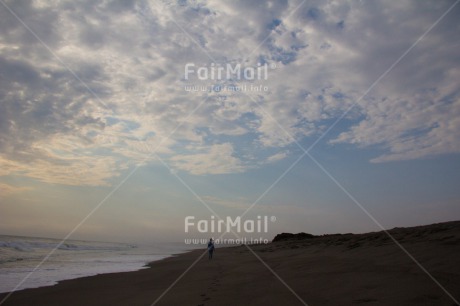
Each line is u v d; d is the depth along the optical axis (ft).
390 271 23.31
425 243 31.30
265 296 21.48
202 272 41.91
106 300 25.43
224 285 28.53
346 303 17.16
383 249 34.27
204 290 26.76
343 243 51.16
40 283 35.81
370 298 17.47
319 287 21.97
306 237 113.19
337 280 23.21
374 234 49.73
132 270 48.91
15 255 76.79
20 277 40.75
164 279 37.09
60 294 28.86
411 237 37.55
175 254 100.12
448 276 19.40
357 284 20.97
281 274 30.89
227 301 21.22
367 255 33.42
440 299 15.75
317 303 18.03
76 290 30.89
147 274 42.68
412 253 28.14
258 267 40.73
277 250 72.95
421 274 20.85
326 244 57.57
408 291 17.57
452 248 26.43
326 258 38.37
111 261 67.87
